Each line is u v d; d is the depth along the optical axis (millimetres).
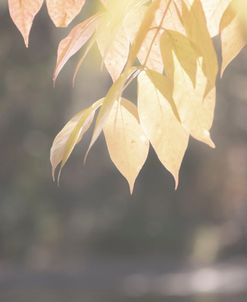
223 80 26172
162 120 1629
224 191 30547
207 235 29906
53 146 1639
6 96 21922
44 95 22578
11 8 1699
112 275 23781
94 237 27578
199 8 1553
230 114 28562
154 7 1524
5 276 22469
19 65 20672
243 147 29641
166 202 29312
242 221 30875
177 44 1535
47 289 21375
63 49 1712
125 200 28578
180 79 1580
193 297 20766
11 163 24641
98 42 1693
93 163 27781
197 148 29281
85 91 23922
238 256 29766
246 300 20500
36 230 25547
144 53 1641
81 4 1711
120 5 1603
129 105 1732
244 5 1564
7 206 24906
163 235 28625
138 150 1741
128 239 28078
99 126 1462
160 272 24953
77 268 24422
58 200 26484
